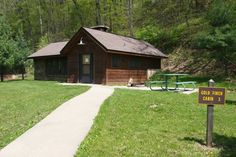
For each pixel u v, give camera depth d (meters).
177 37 32.00
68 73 23.91
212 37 20.56
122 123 8.49
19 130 7.82
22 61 30.88
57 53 25.92
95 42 21.41
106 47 20.47
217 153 6.26
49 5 57.16
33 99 13.29
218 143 7.02
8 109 11.24
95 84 21.62
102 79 21.58
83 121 8.64
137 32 37.50
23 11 57.81
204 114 10.16
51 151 6.06
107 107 10.73
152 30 35.28
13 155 5.85
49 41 49.25
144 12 44.66
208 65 25.84
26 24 57.28
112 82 21.75
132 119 9.05
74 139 6.88
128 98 13.01
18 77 34.69
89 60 22.48
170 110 10.63
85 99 12.72
